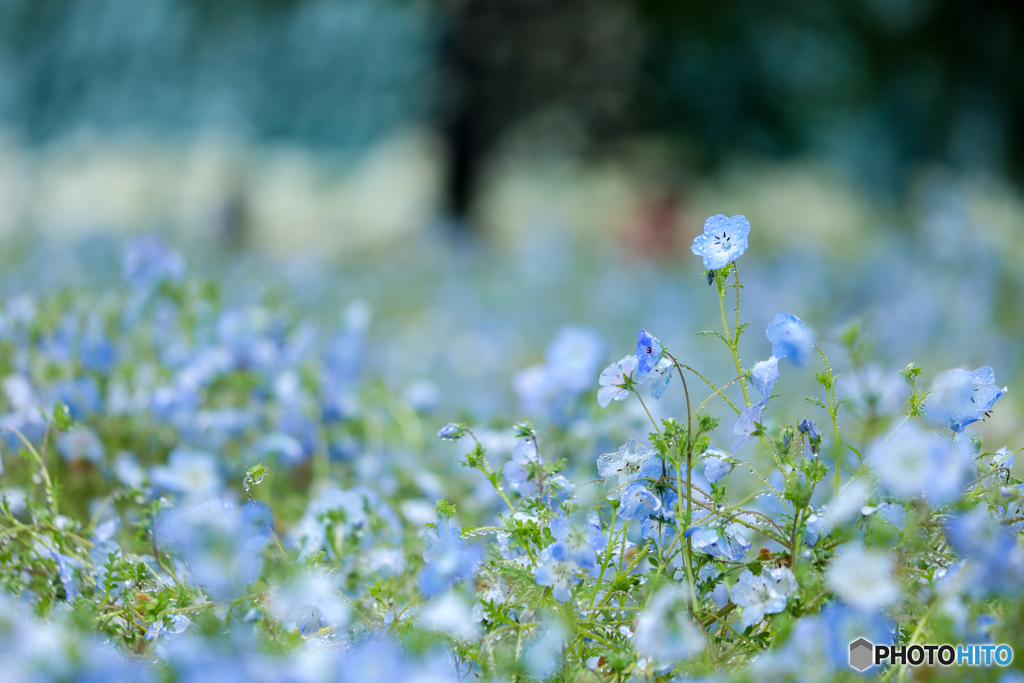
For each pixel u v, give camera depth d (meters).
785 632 1.59
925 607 1.63
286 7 24.53
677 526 1.82
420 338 8.97
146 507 2.63
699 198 24.89
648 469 1.90
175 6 24.38
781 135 22.52
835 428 1.81
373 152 31.52
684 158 21.88
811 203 28.36
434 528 1.93
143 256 3.91
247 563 1.80
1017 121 21.36
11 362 3.30
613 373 1.91
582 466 3.34
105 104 25.00
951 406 1.85
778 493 1.85
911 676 1.53
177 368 3.76
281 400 3.74
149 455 3.43
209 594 1.93
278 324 4.02
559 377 3.52
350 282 11.66
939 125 21.98
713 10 20.50
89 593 2.14
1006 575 1.52
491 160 22.25
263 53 26.11
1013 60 21.06
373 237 21.72
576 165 23.03
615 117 21.09
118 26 24.47
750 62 21.66
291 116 27.50
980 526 1.56
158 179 24.77
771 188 29.09
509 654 1.74
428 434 4.11
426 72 21.67
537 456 2.12
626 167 22.28
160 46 24.73
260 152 28.45
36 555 2.21
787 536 1.80
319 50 25.94
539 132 21.81
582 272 13.09
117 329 3.83
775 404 5.18
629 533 2.21
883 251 11.71
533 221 16.44
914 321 7.98
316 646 1.79
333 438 3.82
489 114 21.33
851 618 1.47
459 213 22.02
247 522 1.86
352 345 4.35
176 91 25.59
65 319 3.55
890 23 20.81
